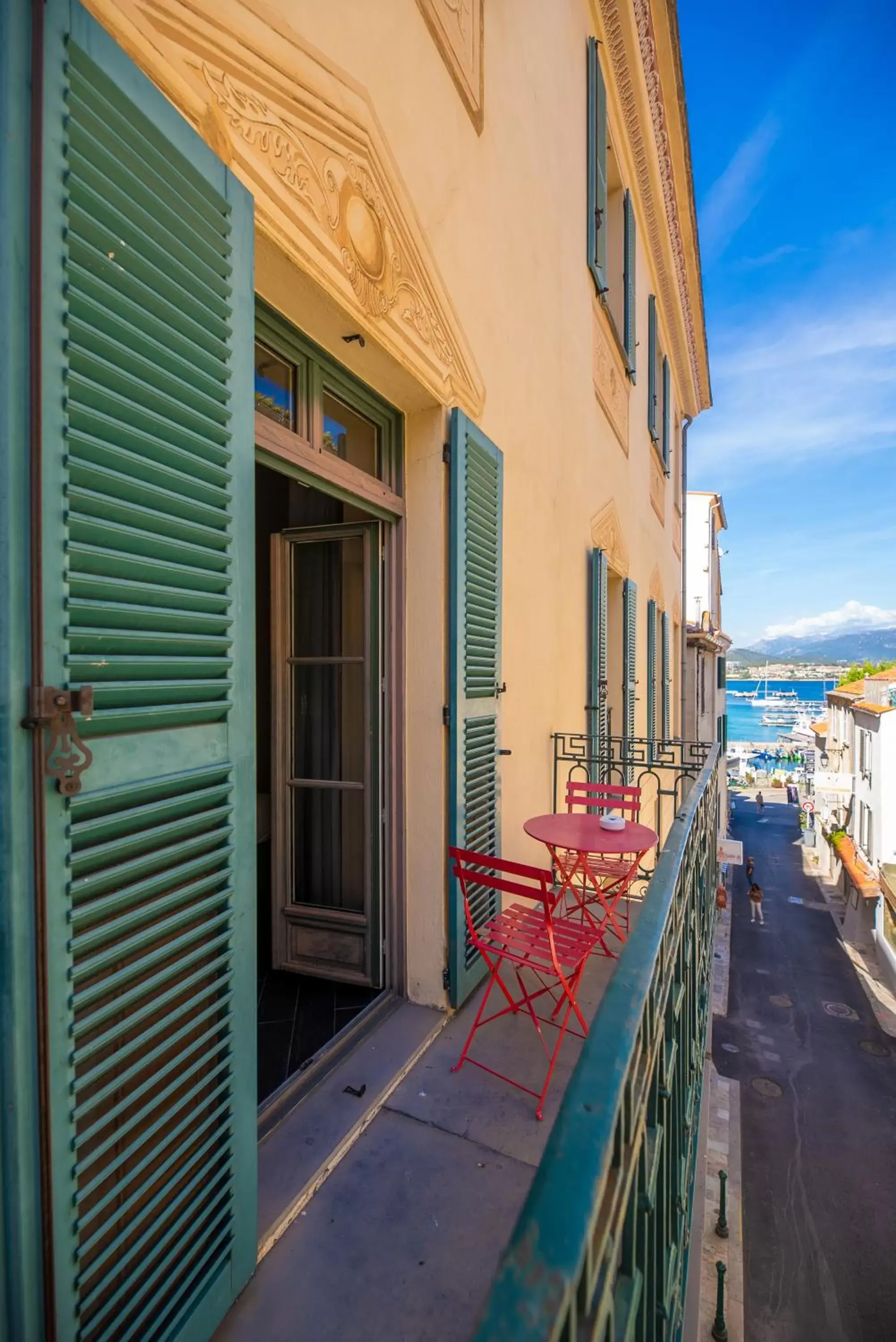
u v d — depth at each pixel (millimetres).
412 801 3129
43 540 1069
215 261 1500
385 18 2449
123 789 1230
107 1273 1213
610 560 6723
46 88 1066
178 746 1384
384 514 3031
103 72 1178
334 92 2127
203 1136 1504
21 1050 1030
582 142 5586
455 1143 2285
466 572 3121
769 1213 9648
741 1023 15977
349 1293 1706
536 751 4469
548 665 4715
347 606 3344
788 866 33125
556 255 4816
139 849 1288
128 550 1276
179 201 1380
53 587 1091
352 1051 2730
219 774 1513
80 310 1146
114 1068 1240
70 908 1113
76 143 1135
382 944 3197
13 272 1027
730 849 28844
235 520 1577
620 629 7730
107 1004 1201
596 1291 839
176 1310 1424
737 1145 10969
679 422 14078
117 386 1235
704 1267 8125
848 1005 16859
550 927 2545
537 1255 643
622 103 7031
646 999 1124
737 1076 13562
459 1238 1892
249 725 1622
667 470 11641
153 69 1424
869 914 21562
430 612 3072
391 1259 1814
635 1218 1160
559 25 4863
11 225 1022
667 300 10867
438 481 3045
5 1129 1016
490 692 3486
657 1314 1572
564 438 5086
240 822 1584
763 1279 8461
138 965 1269
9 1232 1023
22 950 1032
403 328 2607
